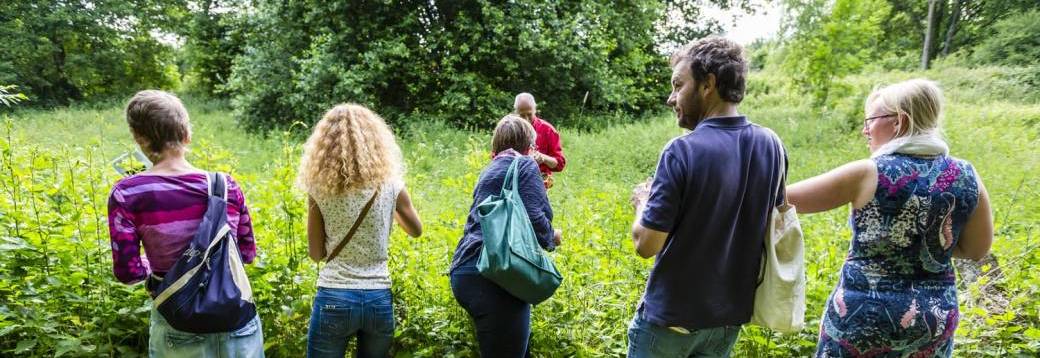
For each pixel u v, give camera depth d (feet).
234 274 7.04
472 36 46.14
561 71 48.34
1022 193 20.88
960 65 91.81
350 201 7.93
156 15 75.20
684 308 6.37
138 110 6.81
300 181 8.13
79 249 9.62
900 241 6.41
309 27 47.14
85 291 9.86
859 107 43.32
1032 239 11.92
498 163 9.05
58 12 67.51
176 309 6.58
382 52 43.91
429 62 47.57
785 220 6.49
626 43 54.49
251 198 11.70
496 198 8.50
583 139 39.58
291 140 40.55
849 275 6.81
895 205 6.36
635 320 7.10
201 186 7.06
